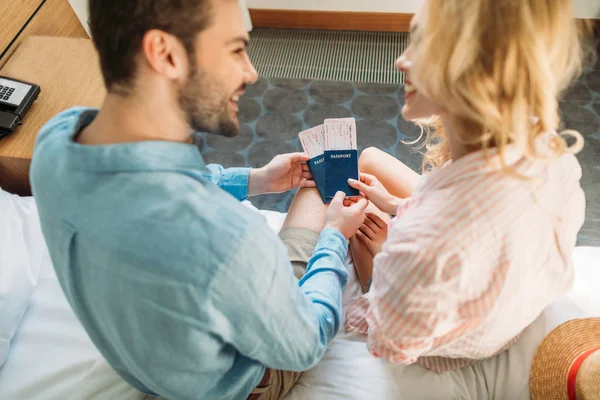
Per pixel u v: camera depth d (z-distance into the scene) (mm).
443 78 666
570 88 2062
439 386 1044
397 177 1338
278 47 2354
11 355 1138
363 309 1111
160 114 690
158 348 728
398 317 814
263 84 2211
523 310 880
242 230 674
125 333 729
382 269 821
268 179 1300
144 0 592
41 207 702
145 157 649
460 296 771
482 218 701
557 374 1016
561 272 871
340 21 2355
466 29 626
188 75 667
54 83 1427
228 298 685
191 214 654
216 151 2027
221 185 1311
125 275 658
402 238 769
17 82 1369
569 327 1069
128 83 650
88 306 752
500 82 653
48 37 1532
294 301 775
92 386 1080
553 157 724
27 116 1360
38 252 1276
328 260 1038
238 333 746
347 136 1318
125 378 964
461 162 731
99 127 700
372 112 2094
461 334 876
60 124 745
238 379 875
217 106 725
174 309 672
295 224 1226
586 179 1847
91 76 1444
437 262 726
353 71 2234
